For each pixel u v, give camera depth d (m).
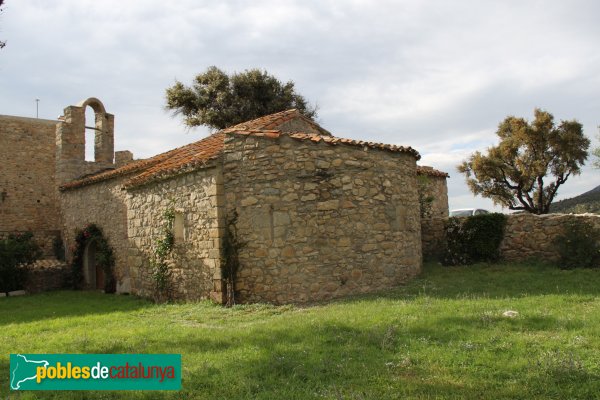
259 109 33.94
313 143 10.91
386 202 11.89
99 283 19.05
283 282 10.47
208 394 5.02
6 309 13.05
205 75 35.06
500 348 5.79
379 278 11.47
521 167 33.56
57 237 21.48
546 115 33.22
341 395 4.67
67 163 21.89
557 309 7.62
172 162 13.53
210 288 11.10
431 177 20.94
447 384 4.86
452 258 14.59
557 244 12.80
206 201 11.26
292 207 10.64
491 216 14.07
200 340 7.23
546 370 5.00
